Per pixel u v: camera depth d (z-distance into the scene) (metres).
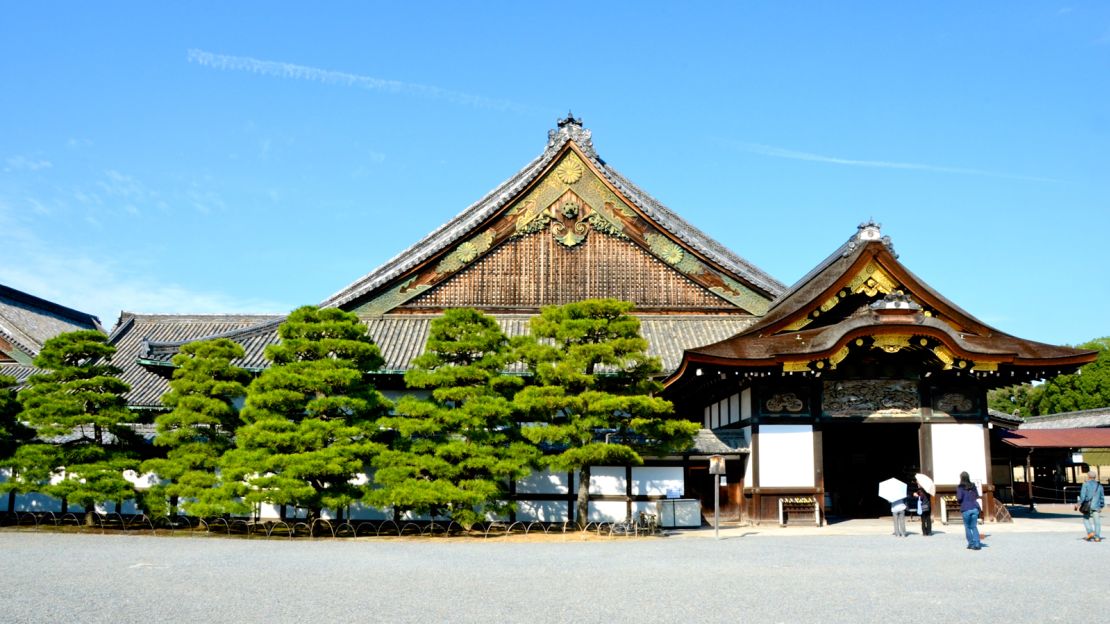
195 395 29.14
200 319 52.88
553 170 39.44
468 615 13.17
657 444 29.50
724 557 20.69
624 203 39.09
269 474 28.64
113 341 48.47
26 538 26.25
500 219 39.09
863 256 31.31
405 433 26.91
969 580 16.55
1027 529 28.36
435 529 30.23
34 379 30.22
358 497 27.94
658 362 28.77
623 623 12.59
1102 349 85.75
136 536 27.77
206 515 27.17
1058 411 87.31
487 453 27.47
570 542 25.78
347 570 18.42
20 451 29.64
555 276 38.72
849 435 39.25
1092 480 24.14
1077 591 15.27
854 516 37.34
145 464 29.16
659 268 38.94
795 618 12.95
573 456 27.19
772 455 31.06
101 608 13.82
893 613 13.31
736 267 38.59
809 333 31.45
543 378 28.00
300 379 27.14
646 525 28.44
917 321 29.91
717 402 37.56
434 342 27.86
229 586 16.05
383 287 38.53
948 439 31.36
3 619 12.96
